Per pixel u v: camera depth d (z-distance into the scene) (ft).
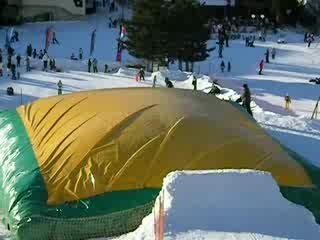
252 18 253.03
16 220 42.96
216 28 225.35
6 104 107.86
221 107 56.90
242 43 211.00
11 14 221.87
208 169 46.60
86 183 45.39
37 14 231.50
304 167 50.70
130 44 158.10
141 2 155.94
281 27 256.52
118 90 58.75
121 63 162.30
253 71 167.94
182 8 156.15
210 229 38.40
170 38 155.84
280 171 47.73
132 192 45.27
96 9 250.57
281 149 51.57
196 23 157.48
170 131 48.80
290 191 46.65
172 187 40.14
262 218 39.91
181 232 37.91
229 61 179.52
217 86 124.88
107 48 187.83
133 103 53.06
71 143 48.60
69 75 139.13
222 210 39.78
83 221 43.09
